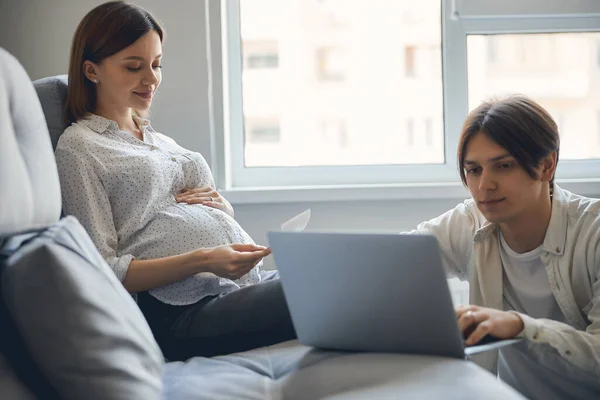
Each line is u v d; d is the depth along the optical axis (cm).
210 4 214
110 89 160
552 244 139
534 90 233
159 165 159
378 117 234
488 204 137
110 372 88
